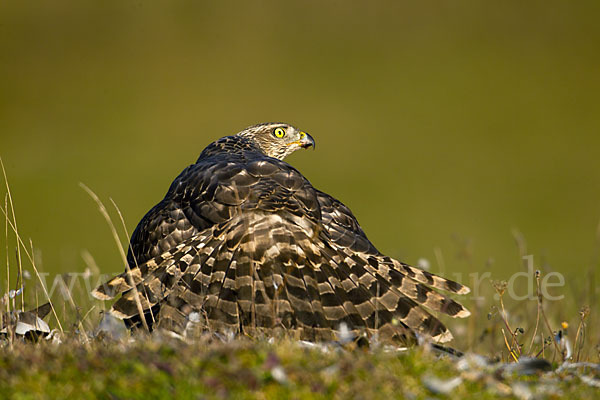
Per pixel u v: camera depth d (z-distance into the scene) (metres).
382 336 5.48
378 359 4.85
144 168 36.38
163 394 4.32
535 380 5.00
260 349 4.83
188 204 6.53
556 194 31.41
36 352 4.84
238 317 5.55
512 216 27.84
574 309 8.66
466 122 45.69
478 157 38.66
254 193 6.16
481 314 7.98
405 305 5.71
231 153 7.39
